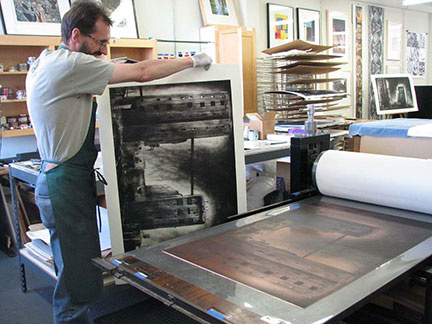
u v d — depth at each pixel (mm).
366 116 8141
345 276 1001
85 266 1675
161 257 1168
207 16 5094
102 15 1609
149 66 1579
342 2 7219
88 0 1612
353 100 7730
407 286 1309
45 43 3652
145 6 4707
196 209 1785
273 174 3496
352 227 1367
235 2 5523
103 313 2350
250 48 5059
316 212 1541
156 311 1536
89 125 1626
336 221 1433
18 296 2631
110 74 1522
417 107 5309
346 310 846
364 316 1348
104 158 1641
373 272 1017
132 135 1662
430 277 1040
